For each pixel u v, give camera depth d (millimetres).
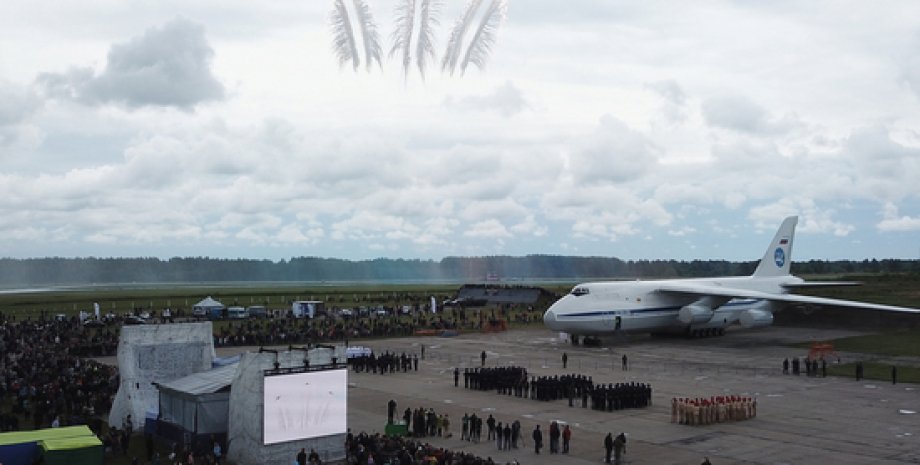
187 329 45438
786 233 103688
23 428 39938
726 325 92625
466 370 56750
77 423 39625
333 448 36625
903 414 45875
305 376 35875
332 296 175125
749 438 39656
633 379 59219
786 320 109125
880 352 77188
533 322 111562
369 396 52094
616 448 34562
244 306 145750
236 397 36219
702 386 56000
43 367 56312
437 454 32625
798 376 61188
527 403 49625
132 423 42656
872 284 144625
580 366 66750
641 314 84625
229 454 36438
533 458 35781
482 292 151000
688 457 35781
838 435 40344
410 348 81125
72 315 118062
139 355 43719
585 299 82312
